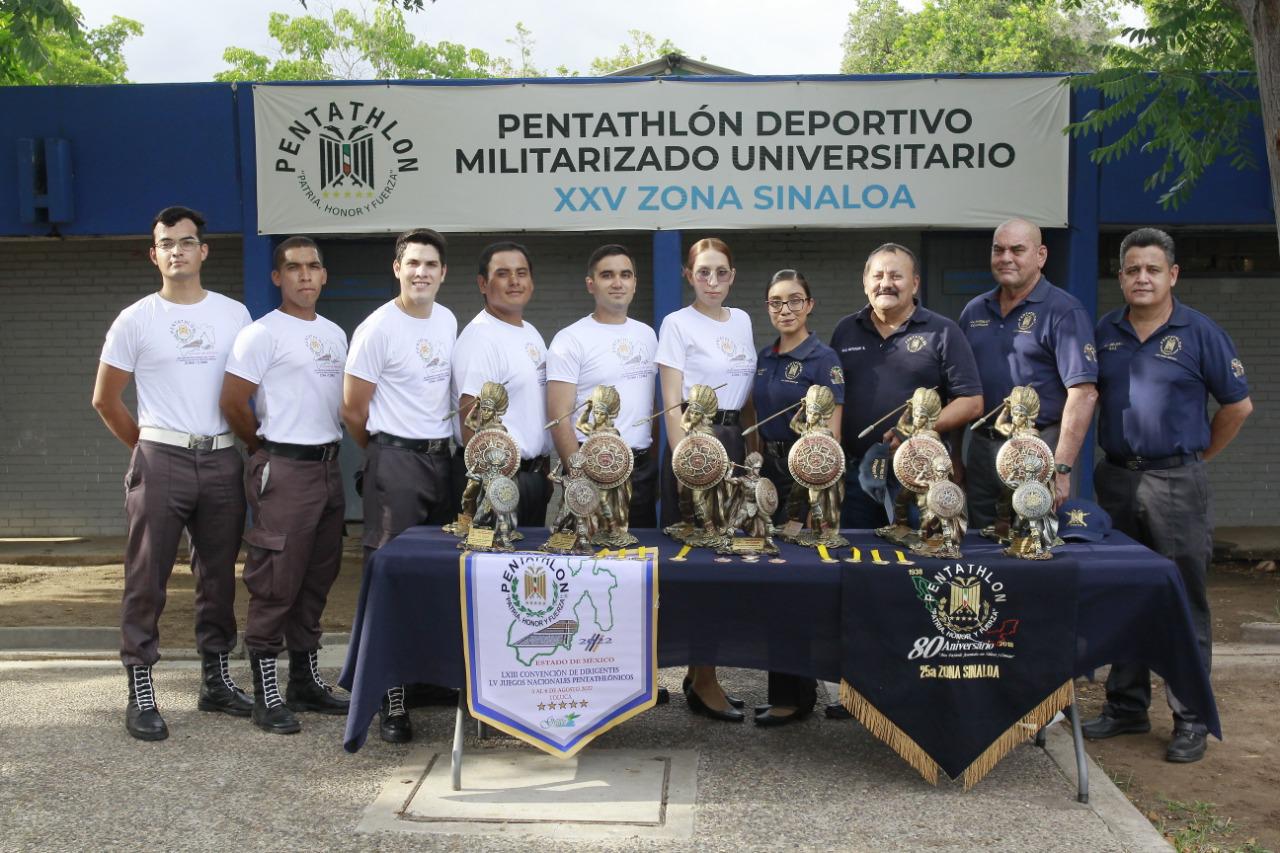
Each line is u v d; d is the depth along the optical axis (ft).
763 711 14.64
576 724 12.24
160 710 15.28
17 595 23.52
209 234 25.23
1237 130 22.12
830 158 24.49
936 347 14.23
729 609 12.16
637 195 24.64
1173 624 11.80
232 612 15.06
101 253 29.60
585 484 12.36
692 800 12.07
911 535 12.82
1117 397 14.10
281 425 14.35
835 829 11.37
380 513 14.26
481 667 12.15
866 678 11.90
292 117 24.70
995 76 24.12
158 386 14.11
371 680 12.03
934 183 24.48
